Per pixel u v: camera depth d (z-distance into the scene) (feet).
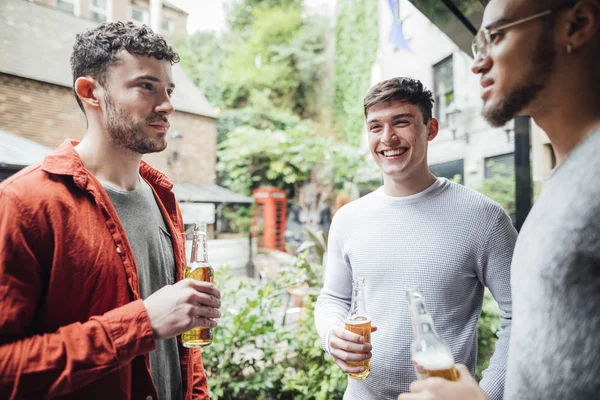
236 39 48.93
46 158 2.80
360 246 4.16
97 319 2.42
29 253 2.46
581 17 1.97
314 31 48.44
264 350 7.88
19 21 26.05
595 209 1.79
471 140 18.52
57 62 25.61
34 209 2.54
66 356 2.26
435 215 3.97
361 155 35.99
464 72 18.83
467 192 4.09
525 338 1.95
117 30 2.92
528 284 2.03
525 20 2.09
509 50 2.14
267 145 38.22
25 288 2.42
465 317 3.78
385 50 28.89
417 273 3.80
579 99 2.07
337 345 3.27
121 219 3.17
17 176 2.67
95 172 3.16
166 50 3.05
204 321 2.64
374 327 3.53
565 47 2.03
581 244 1.80
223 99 48.14
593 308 1.73
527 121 9.00
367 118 4.22
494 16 2.20
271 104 47.65
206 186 36.65
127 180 3.34
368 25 41.70
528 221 2.24
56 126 24.49
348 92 45.57
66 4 30.91
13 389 2.16
